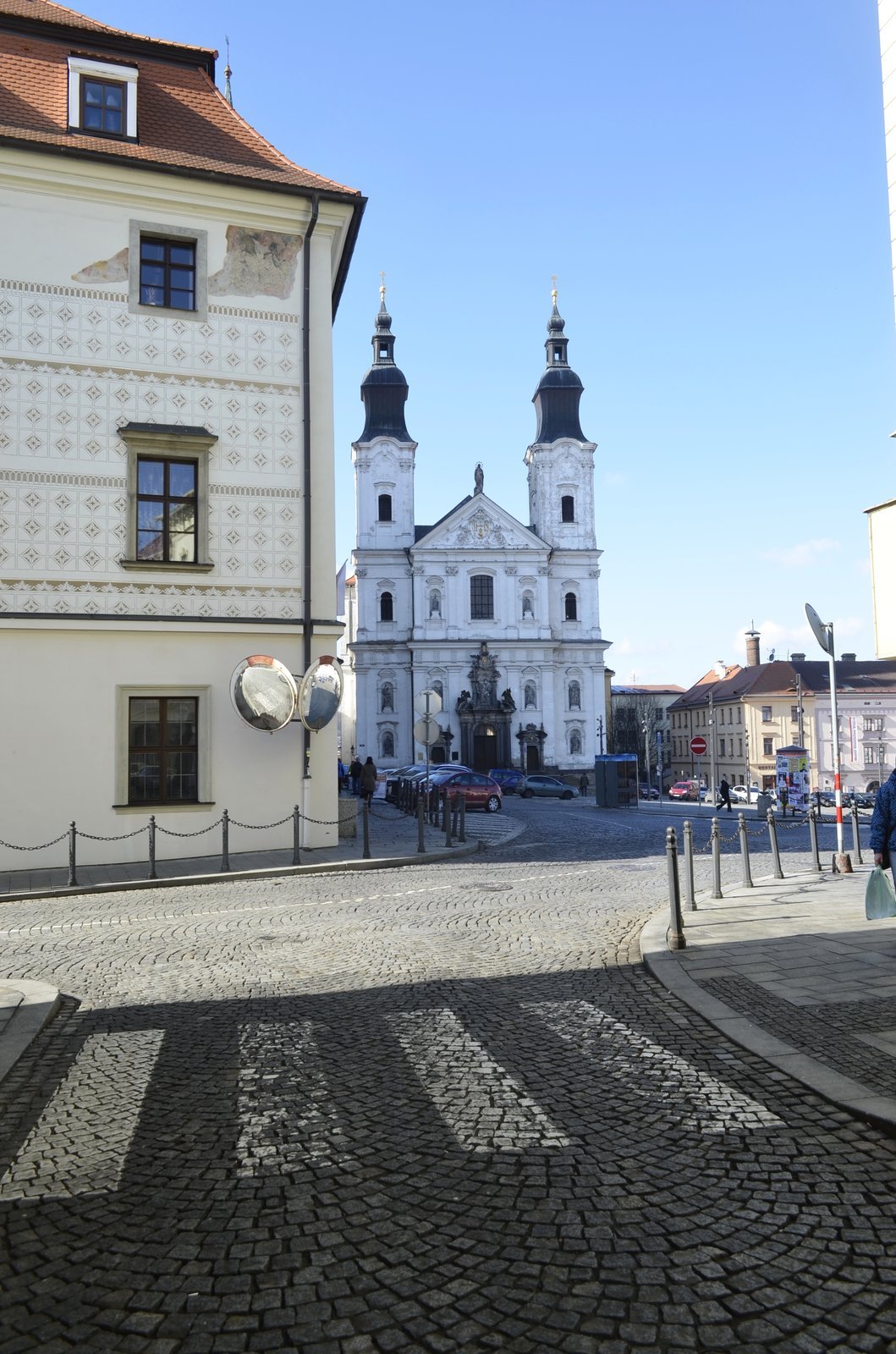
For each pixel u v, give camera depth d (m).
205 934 11.16
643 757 114.31
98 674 18.02
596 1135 5.17
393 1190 4.56
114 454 18.52
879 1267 3.81
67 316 18.39
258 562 19.39
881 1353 3.30
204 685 18.73
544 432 83.38
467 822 29.16
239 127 20.86
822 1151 4.91
